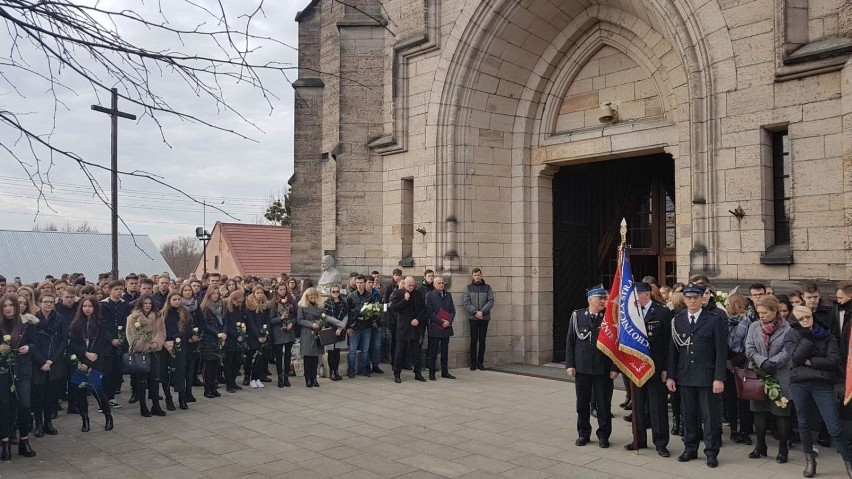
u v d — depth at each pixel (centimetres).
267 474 673
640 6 1189
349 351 1286
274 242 3900
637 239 1555
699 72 1038
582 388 779
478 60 1393
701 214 1027
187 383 1041
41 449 778
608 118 1334
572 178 1555
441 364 1299
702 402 708
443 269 1407
